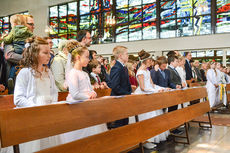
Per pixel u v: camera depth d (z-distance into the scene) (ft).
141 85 11.99
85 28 46.52
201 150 10.71
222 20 34.83
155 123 9.43
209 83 23.91
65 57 9.75
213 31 35.19
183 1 37.78
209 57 35.63
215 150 10.71
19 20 10.16
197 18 36.58
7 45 9.78
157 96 9.98
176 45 37.11
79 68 7.91
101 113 6.98
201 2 36.37
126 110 8.01
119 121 9.91
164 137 12.20
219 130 14.94
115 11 43.42
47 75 6.94
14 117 4.84
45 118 5.43
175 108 13.79
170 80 14.43
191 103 15.01
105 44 43.57
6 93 9.59
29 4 50.78
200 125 15.97
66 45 9.18
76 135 7.25
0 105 7.95
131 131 7.98
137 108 8.57
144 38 40.55
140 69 12.35
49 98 6.73
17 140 4.83
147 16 40.47
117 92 9.68
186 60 22.24
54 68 9.54
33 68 6.43
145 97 9.16
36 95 6.47
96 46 44.55
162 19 39.29
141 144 8.59
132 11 41.93
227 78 31.58
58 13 48.96
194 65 25.96
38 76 6.54
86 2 46.68
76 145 5.99
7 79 9.55
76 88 7.45
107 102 7.29
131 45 40.86
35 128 5.18
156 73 14.05
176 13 38.19
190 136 13.44
